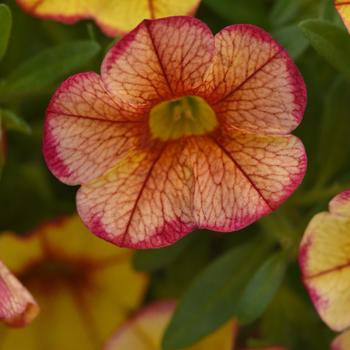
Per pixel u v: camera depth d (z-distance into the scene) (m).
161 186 0.21
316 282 0.21
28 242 0.23
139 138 0.21
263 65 0.20
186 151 0.21
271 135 0.20
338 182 0.23
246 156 0.20
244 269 0.23
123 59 0.20
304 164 0.20
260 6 0.23
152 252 0.23
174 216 0.21
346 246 0.20
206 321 0.23
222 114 0.20
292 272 0.23
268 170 0.20
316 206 0.23
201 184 0.21
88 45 0.22
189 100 0.21
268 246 0.23
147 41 0.19
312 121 0.23
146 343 0.23
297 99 0.20
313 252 0.20
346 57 0.21
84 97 0.20
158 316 0.23
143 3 0.21
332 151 0.23
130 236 0.20
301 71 0.23
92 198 0.20
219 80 0.20
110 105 0.20
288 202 0.23
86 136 0.20
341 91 0.23
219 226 0.20
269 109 0.20
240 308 0.22
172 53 0.20
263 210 0.20
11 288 0.21
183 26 0.19
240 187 0.20
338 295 0.21
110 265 0.23
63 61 0.22
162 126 0.21
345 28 0.21
